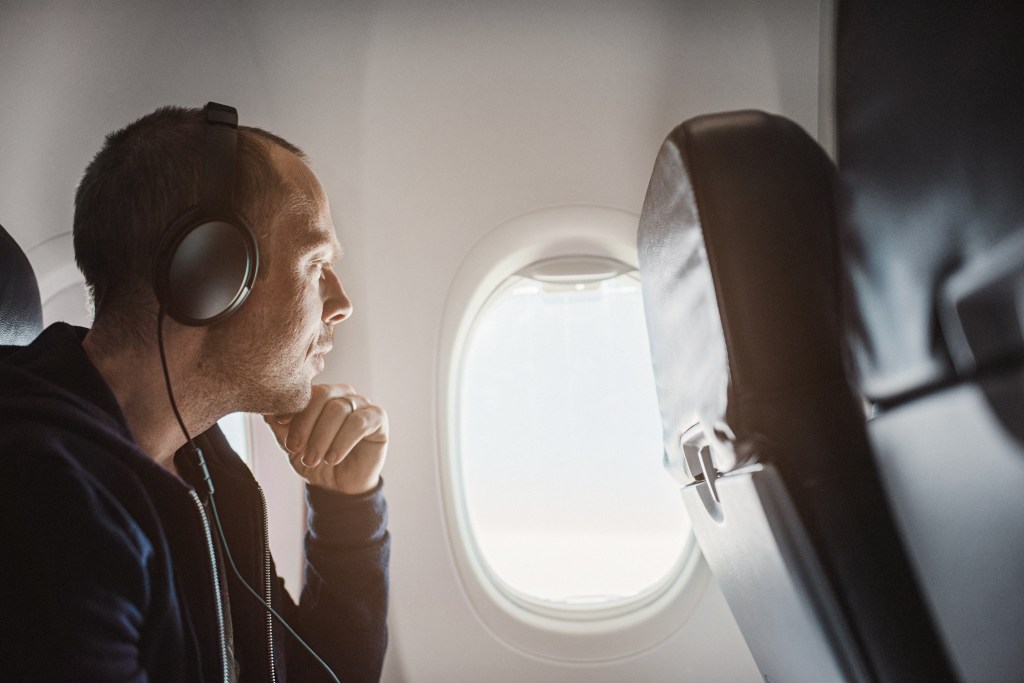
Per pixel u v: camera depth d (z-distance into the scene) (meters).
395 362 1.82
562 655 1.83
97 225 0.74
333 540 1.06
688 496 1.02
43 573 0.53
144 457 0.67
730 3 1.66
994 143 0.56
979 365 0.59
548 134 1.76
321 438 0.97
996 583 0.57
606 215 1.77
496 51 1.72
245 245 0.73
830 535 0.67
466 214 1.79
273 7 1.71
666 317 0.86
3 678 0.51
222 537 0.81
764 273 0.67
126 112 1.75
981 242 0.58
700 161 0.68
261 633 0.88
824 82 0.87
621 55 1.71
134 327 0.74
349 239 1.80
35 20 1.69
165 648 0.63
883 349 0.69
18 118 1.72
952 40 0.59
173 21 1.71
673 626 1.84
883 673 0.67
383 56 1.73
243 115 1.76
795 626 0.75
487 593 1.85
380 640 1.06
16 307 1.00
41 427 0.60
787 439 0.67
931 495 0.63
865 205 0.69
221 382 0.79
